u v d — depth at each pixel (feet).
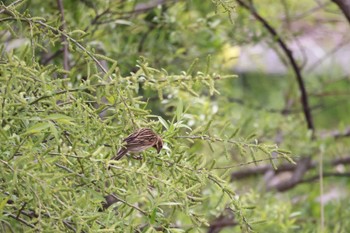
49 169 18.69
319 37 59.72
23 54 21.08
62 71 20.66
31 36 21.35
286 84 59.41
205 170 21.39
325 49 67.36
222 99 42.78
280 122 47.67
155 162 21.01
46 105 20.38
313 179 50.39
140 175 20.03
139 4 40.91
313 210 46.09
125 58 37.99
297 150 47.19
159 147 21.15
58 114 19.13
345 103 63.05
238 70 61.98
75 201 19.49
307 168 50.93
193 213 21.20
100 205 20.20
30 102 19.27
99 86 19.76
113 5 37.35
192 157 21.65
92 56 20.88
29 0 31.19
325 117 64.18
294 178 50.37
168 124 23.95
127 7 39.24
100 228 20.62
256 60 57.11
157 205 20.10
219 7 24.03
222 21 42.22
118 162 19.48
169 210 24.30
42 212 19.45
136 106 21.84
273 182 57.93
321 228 35.70
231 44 45.44
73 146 19.24
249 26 45.55
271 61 63.21
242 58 61.82
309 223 44.37
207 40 42.01
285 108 54.19
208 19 40.60
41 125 18.81
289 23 51.39
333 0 36.14
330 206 45.57
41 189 18.48
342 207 44.27
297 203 48.19
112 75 21.33
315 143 47.32
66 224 20.33
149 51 39.55
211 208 34.04
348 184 53.16
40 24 21.86
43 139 19.53
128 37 39.29
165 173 20.93
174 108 36.24
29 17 21.91
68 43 22.30
